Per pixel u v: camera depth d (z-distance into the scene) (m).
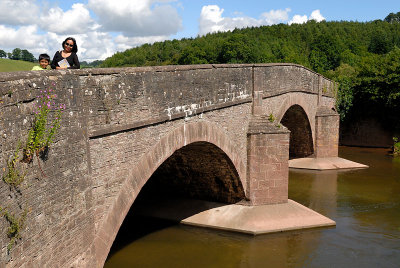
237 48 65.12
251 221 17.02
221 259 14.37
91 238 8.54
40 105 6.53
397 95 38.09
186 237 16.34
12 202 5.80
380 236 16.72
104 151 8.98
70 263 7.69
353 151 38.81
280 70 21.48
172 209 18.73
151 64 101.00
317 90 31.03
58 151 7.21
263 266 13.88
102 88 8.73
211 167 17.34
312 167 30.03
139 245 15.52
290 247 15.48
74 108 7.75
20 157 6.04
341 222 18.39
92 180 8.58
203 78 13.78
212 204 18.59
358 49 82.50
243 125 17.45
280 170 18.05
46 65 8.99
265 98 19.44
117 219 9.48
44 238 6.75
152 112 10.79
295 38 106.31
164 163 17.86
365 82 40.22
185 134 12.73
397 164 32.19
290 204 18.39
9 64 20.70
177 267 13.65
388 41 92.69
